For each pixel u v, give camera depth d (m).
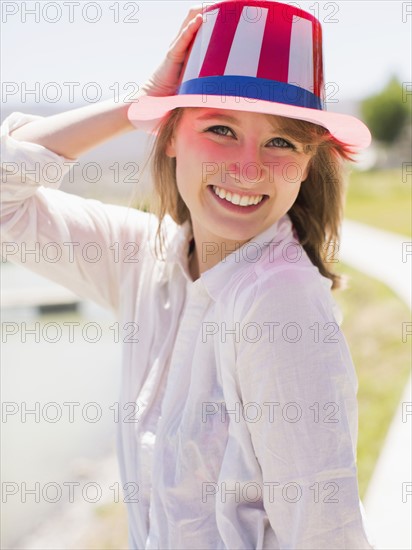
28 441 5.79
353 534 1.18
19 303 12.71
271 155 1.33
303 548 1.18
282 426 1.19
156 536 1.36
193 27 1.45
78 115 1.65
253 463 1.27
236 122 1.30
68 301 12.89
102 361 8.48
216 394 1.32
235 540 1.27
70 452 5.49
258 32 1.34
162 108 1.38
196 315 1.38
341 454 1.19
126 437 1.50
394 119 44.59
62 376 7.82
